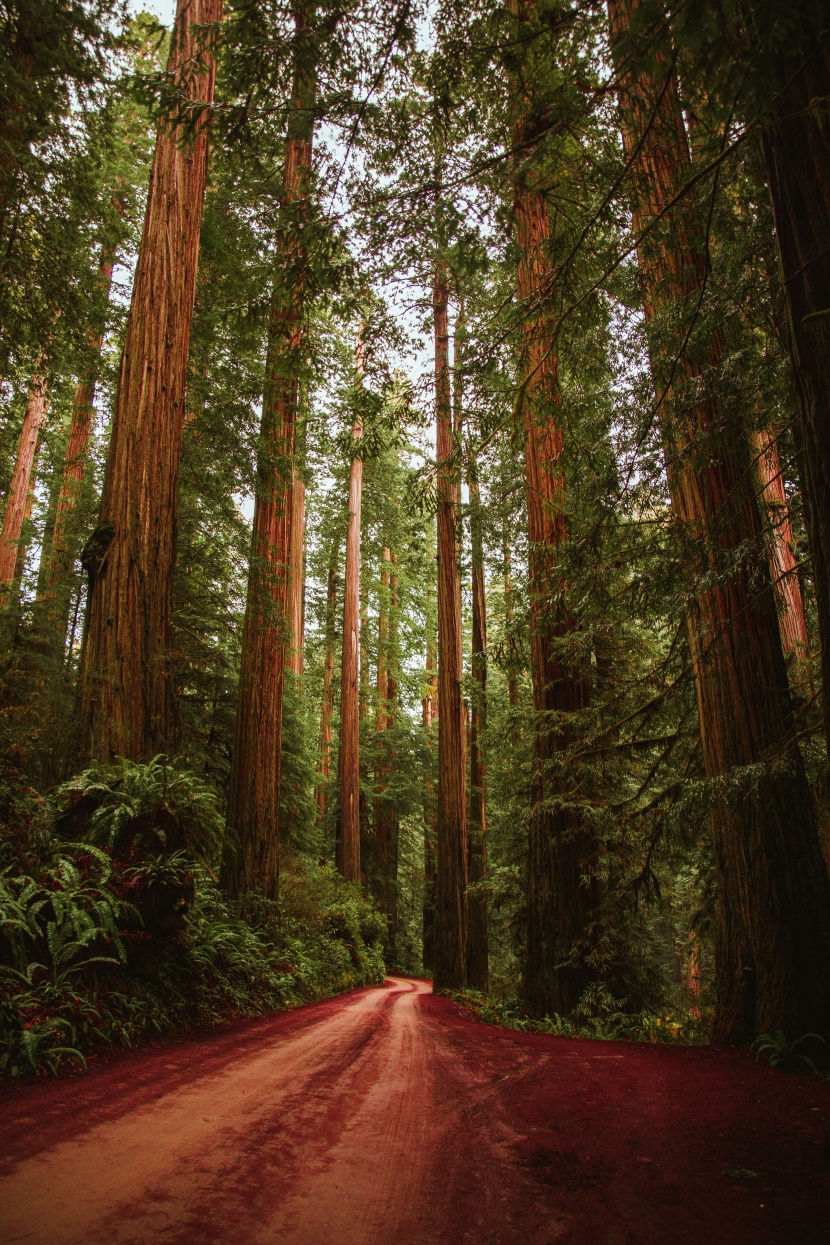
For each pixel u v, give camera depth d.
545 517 9.67
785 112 2.65
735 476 6.24
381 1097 3.39
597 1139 2.71
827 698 2.64
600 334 5.35
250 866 10.52
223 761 13.40
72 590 13.03
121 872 5.18
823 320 2.56
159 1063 3.94
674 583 5.74
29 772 6.15
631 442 5.12
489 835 17.34
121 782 5.82
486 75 4.74
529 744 11.13
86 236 10.06
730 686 6.11
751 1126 2.93
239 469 11.09
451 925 14.98
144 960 5.14
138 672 6.68
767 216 4.49
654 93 4.03
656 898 8.91
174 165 7.98
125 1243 1.64
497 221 4.76
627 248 4.54
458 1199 2.04
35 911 4.38
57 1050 3.57
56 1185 2.00
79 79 8.73
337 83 4.31
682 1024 7.39
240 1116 2.89
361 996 12.63
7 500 16.58
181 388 7.77
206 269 11.74
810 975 5.32
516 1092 3.61
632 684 8.78
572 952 8.53
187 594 11.81
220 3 8.22
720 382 4.69
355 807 22.98
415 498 9.43
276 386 11.41
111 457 7.23
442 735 16.12
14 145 8.12
